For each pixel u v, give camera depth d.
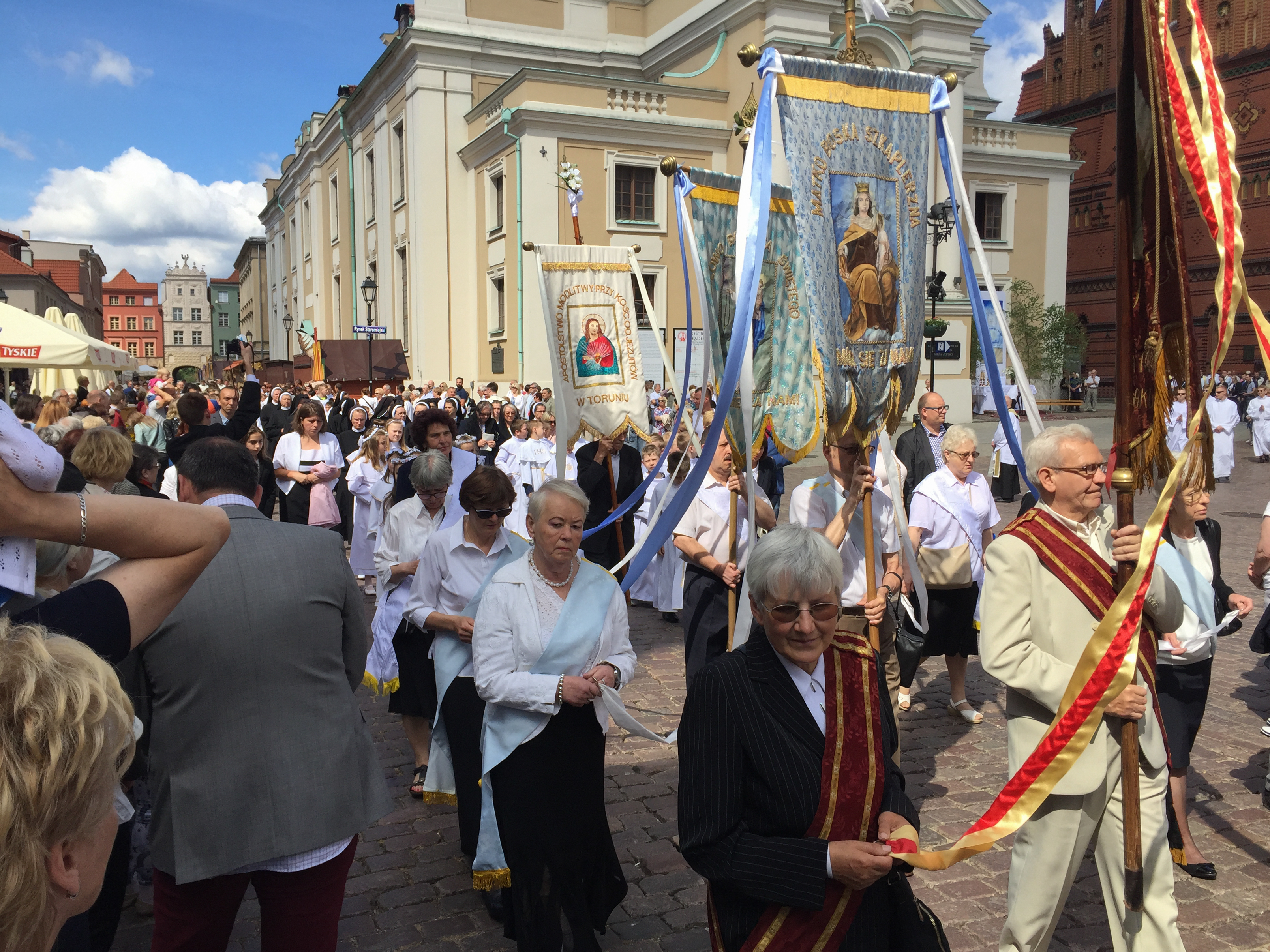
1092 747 2.87
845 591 4.71
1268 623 4.80
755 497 5.60
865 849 2.08
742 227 3.75
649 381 23.38
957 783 5.10
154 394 14.94
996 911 3.82
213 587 2.48
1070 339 33.28
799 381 5.03
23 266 53.66
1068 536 3.07
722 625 5.01
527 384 25.88
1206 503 4.32
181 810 2.46
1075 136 43.84
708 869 2.18
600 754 3.43
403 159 33.16
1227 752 5.45
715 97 27.41
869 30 26.11
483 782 3.60
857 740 2.21
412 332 31.64
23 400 9.91
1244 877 4.03
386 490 9.34
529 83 25.58
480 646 3.39
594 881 3.41
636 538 8.92
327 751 2.60
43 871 1.09
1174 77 2.43
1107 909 3.02
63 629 1.58
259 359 59.81
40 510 1.56
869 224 4.08
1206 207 2.32
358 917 3.86
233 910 2.59
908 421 26.94
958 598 5.97
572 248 7.12
